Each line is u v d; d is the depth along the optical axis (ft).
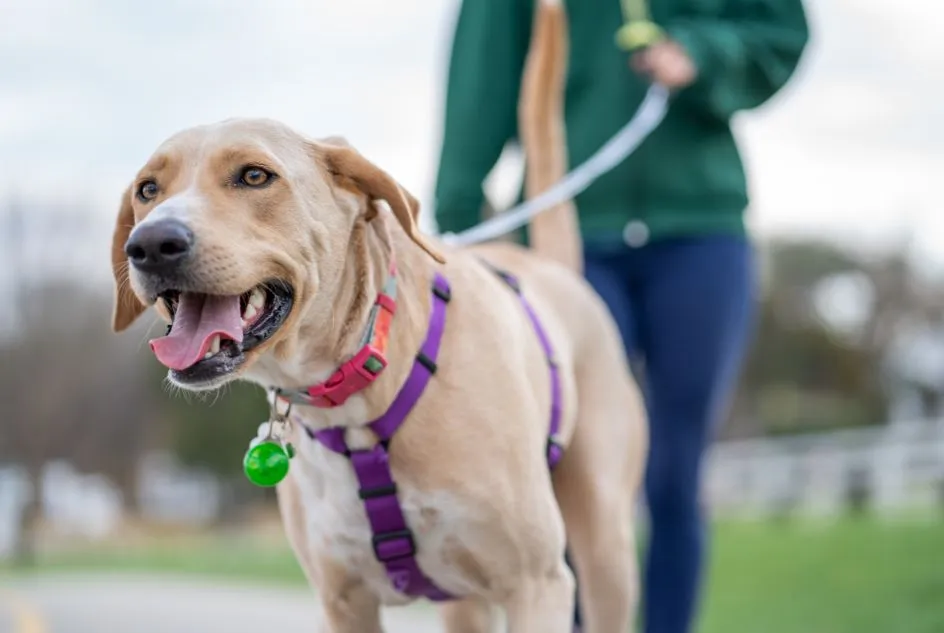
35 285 103.91
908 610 22.74
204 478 113.70
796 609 24.54
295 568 45.09
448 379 10.72
